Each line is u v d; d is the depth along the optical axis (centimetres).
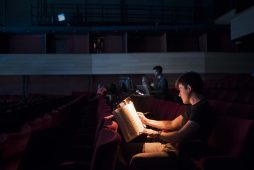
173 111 348
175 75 1257
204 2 1431
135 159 247
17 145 156
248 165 214
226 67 1216
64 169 229
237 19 1108
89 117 598
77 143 333
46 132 250
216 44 1294
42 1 1389
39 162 232
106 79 1282
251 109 310
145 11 1419
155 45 1335
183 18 1424
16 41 1295
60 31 1254
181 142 245
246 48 1292
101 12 1409
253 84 877
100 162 148
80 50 1310
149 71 1224
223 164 214
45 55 1211
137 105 448
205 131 247
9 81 1246
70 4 1399
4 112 322
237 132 222
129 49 1320
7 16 1377
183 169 245
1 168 147
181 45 1333
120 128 261
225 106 369
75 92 1190
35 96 1122
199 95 253
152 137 265
